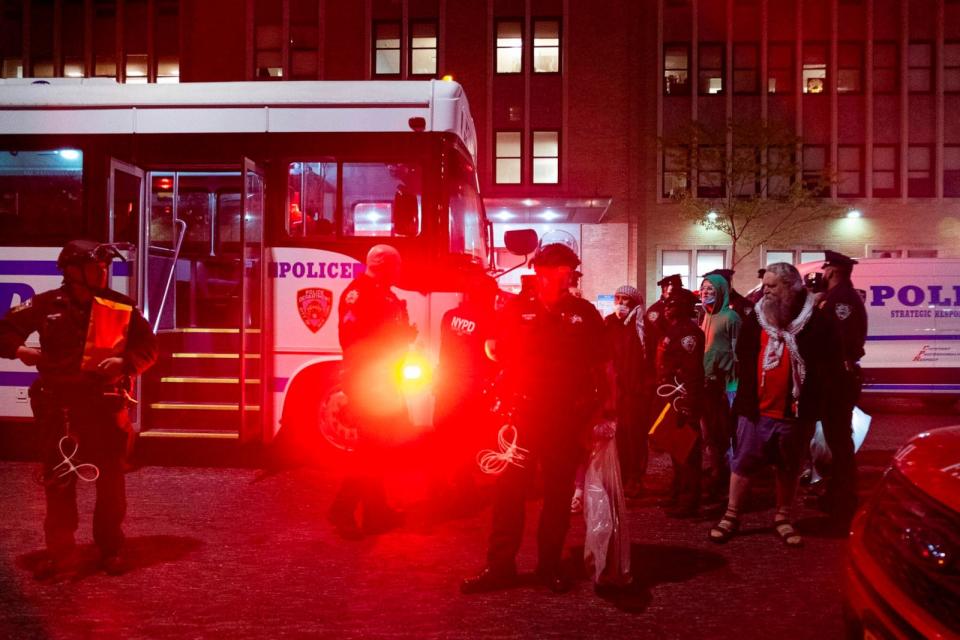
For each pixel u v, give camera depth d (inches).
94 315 171.9
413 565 187.5
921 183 1065.5
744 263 1055.6
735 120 1072.8
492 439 173.3
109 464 177.6
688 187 1043.3
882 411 464.1
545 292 170.9
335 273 283.3
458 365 228.5
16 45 1118.4
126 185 292.8
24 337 173.6
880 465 297.3
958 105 1058.7
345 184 286.0
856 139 1072.2
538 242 264.5
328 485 264.5
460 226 294.2
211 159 292.0
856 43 1072.2
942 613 88.7
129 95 296.0
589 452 176.4
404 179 283.1
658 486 271.6
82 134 295.4
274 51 1085.1
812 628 151.9
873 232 1056.8
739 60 1075.3
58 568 176.4
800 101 1072.2
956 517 90.4
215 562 188.9
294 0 1079.6
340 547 200.7
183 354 296.8
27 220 294.7
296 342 283.4
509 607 161.8
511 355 170.7
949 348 462.6
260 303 284.4
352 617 155.9
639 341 249.3
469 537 209.8
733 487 209.5
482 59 1064.8
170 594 167.9
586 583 176.7
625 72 1058.7
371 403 211.2
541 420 167.6
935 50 1063.6
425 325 275.1
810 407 199.5
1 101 297.3
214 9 1086.4
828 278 239.3
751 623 154.2
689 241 1059.3
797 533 204.2
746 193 1053.2
